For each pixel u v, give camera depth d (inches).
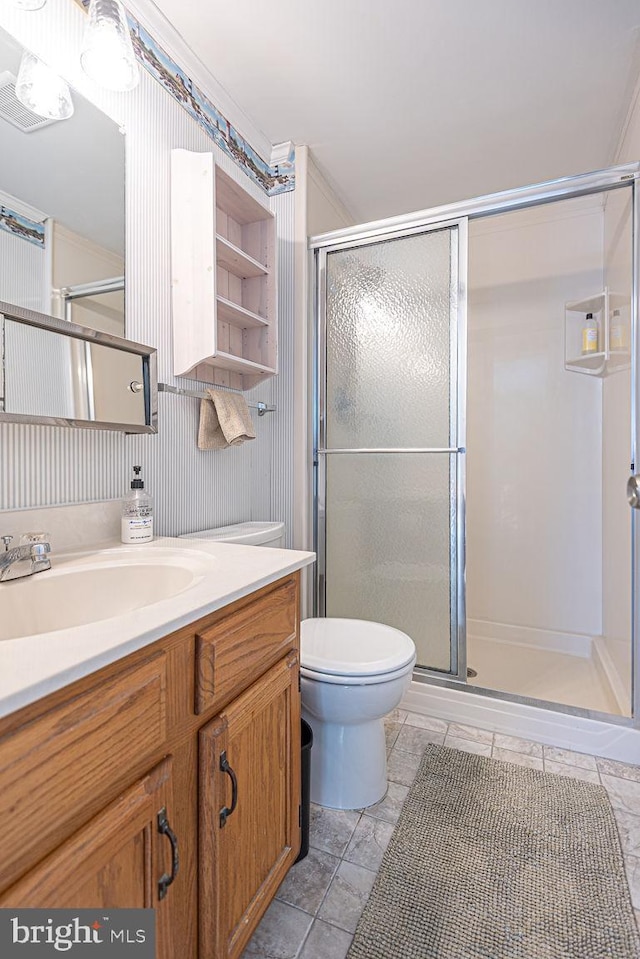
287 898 41.8
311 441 83.0
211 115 67.8
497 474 105.9
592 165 85.3
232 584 33.0
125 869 23.5
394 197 96.0
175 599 29.3
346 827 50.1
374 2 54.2
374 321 78.1
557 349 100.6
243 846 33.4
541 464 102.3
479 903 41.2
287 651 40.9
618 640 77.4
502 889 42.6
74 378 44.6
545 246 100.9
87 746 21.5
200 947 29.6
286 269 83.0
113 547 45.9
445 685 72.6
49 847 19.9
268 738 36.8
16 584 33.9
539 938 38.2
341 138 79.0
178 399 61.3
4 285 38.6
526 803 53.7
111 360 48.7
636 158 67.2
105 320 48.9
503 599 105.7
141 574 41.1
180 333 59.2
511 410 104.6
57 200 43.8
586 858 45.9
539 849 47.1
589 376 98.1
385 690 49.9
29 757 18.9
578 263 98.2
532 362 102.7
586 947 37.4
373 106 71.5
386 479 77.6
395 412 76.8
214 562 40.2
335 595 81.7
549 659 95.0
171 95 59.8
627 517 71.3
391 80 66.2
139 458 54.7
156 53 57.3
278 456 84.2
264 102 70.8
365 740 53.6
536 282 101.9
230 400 64.4
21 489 41.4
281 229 83.0
